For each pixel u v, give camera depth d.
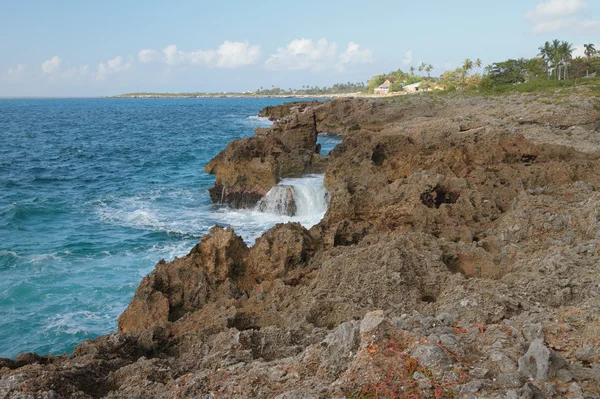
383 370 7.36
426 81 194.50
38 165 55.12
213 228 17.50
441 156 26.42
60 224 29.92
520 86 95.62
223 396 7.61
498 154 26.19
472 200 20.62
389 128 62.78
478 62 142.25
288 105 120.19
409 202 20.81
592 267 11.93
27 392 7.78
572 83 87.56
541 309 10.14
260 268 16.94
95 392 8.66
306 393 7.07
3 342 16.38
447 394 6.90
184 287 15.37
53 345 16.23
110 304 19.08
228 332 10.35
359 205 21.56
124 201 36.34
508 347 8.14
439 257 13.42
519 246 15.31
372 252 13.23
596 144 39.19
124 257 24.05
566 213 16.06
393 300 11.62
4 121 136.62
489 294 10.61
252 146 35.75
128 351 10.62
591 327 8.30
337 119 84.00
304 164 35.94
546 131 45.41
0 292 19.83
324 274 12.98
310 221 29.91
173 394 7.87
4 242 26.22
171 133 97.00
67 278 21.38
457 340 8.33
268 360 9.39
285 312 11.98
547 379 7.05
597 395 6.60
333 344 8.18
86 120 143.50
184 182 44.03
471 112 68.00
